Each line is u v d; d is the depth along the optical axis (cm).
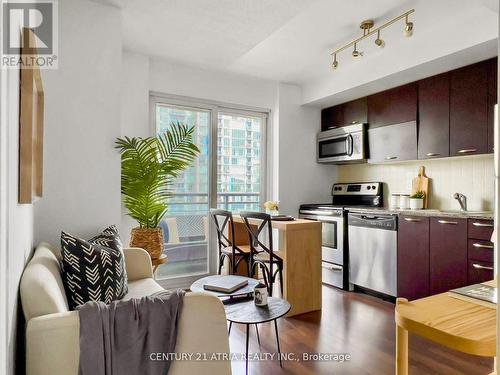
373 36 292
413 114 334
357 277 360
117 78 238
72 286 160
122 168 262
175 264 378
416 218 304
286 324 271
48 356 106
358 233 360
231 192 416
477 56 269
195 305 124
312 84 423
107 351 110
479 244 257
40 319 108
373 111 381
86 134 229
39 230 213
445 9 246
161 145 292
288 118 436
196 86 380
